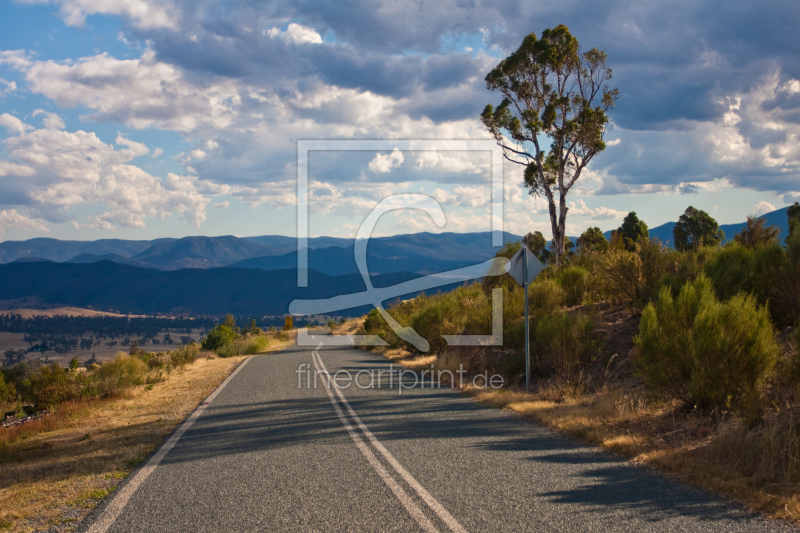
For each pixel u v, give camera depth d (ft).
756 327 23.71
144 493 18.53
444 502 16.61
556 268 74.59
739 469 18.51
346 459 22.09
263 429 28.81
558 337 39.34
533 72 122.42
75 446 27.96
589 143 121.90
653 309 28.09
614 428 25.81
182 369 70.44
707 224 196.34
